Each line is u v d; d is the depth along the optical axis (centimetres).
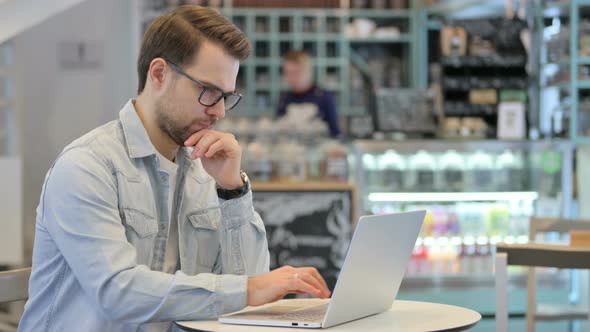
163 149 242
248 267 251
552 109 669
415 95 654
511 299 625
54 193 220
